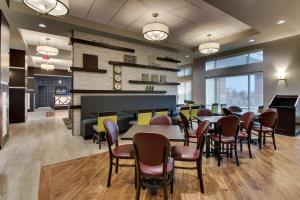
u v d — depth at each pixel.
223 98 8.46
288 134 5.35
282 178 2.73
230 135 3.20
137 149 1.92
